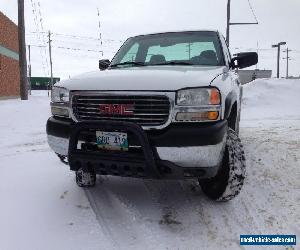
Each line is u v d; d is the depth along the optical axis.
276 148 5.78
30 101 17.09
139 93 3.10
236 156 3.38
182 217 3.35
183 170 3.09
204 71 3.58
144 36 5.14
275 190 4.03
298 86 16.25
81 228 3.10
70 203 3.61
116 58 4.96
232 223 3.25
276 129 8.18
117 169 3.15
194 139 3.00
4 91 25.12
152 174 3.07
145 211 3.46
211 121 3.10
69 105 3.41
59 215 3.33
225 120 3.23
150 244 2.87
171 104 3.05
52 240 2.90
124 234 3.03
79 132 3.30
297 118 11.13
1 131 8.12
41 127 8.78
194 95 3.08
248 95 15.98
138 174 3.12
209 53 4.46
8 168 4.83
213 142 3.03
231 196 3.47
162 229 3.12
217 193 3.51
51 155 5.60
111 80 3.32
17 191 3.92
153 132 3.10
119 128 3.10
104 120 3.21
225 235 3.04
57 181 4.27
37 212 3.39
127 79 3.28
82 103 3.35
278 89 16.12
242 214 3.43
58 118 3.60
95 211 3.44
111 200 3.72
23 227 3.10
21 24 18.12
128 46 5.07
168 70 3.66
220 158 3.18
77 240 2.90
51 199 3.71
